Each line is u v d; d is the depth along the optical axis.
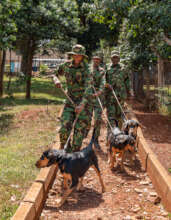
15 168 5.72
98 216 4.36
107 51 17.80
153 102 15.05
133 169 6.50
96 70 7.68
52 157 4.59
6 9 12.29
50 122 10.30
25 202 4.02
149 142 8.63
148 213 4.52
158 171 5.32
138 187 5.55
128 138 6.19
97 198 5.04
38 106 13.87
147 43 12.48
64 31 18.08
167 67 13.72
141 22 10.11
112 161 6.43
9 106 14.45
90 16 12.08
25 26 16.16
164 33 10.95
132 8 9.78
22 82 19.30
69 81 5.78
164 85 13.59
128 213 4.51
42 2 17.27
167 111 13.33
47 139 8.13
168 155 7.34
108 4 10.27
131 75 19.72
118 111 8.19
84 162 4.77
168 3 9.15
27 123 10.21
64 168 4.56
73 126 5.50
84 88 5.84
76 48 5.53
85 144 8.20
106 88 8.09
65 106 5.93
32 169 5.78
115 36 26.58
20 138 8.24
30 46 18.73
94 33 26.91
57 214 4.39
